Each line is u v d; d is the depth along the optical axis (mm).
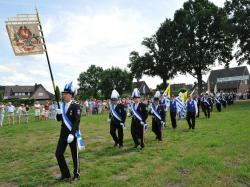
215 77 94375
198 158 9289
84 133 17453
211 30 59531
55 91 8586
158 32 62906
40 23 8938
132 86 91562
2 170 9617
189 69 63000
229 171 7922
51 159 10711
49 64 8844
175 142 12852
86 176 8094
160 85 65438
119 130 12141
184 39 58188
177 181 7418
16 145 14461
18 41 8812
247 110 30625
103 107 39562
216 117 24344
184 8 61875
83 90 111438
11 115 28484
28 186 7621
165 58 63031
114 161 9703
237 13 50188
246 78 89000
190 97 17344
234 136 13398
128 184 7234
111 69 92000
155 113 13297
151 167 8641
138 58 65438
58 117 8109
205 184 7031
